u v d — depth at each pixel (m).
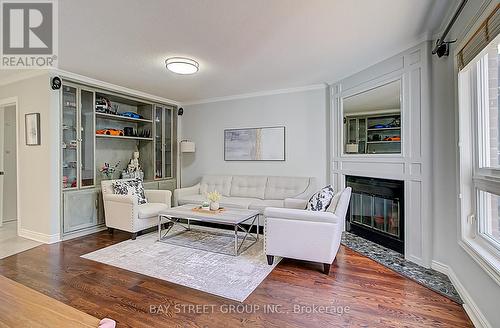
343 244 3.52
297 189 4.39
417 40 2.73
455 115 2.27
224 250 3.29
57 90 3.68
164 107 5.60
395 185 3.16
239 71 3.73
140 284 2.40
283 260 2.97
